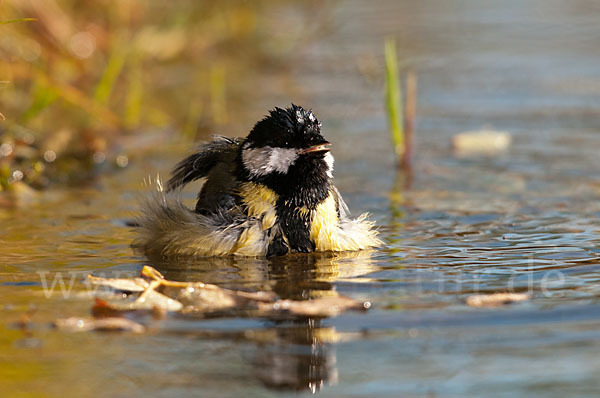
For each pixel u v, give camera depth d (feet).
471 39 87.35
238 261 32.17
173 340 23.47
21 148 49.80
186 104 65.10
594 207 40.09
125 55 70.79
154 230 34.01
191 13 84.69
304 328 24.30
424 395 20.22
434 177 46.75
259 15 92.79
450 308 25.91
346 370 21.56
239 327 24.44
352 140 55.88
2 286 28.60
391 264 31.48
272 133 32.94
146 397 20.20
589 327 24.08
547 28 92.07
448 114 62.34
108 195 43.86
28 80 61.98
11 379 21.06
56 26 67.67
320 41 87.51
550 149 52.16
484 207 40.55
